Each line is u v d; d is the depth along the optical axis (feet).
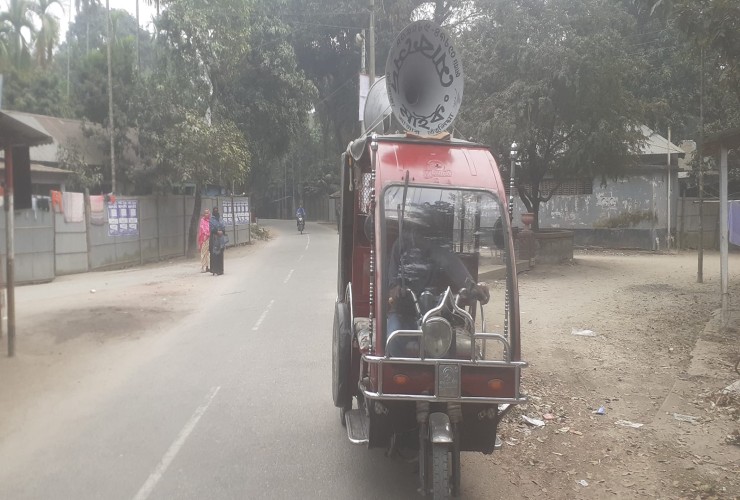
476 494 14.80
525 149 52.90
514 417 19.83
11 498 14.38
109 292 45.32
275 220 197.36
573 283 47.26
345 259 19.86
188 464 16.33
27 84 91.20
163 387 23.02
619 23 52.70
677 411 20.01
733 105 62.28
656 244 76.59
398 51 15.46
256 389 22.68
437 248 15.01
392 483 15.28
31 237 50.24
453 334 13.51
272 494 14.69
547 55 47.01
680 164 83.87
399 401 13.41
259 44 96.17
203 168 69.77
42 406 20.90
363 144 15.99
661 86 86.48
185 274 57.31
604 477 15.76
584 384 23.25
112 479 15.42
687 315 34.88
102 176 71.61
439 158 14.98
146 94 70.38
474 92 51.65
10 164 26.78
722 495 14.56
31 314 36.04
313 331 31.91
